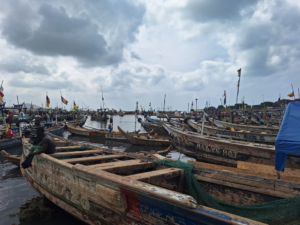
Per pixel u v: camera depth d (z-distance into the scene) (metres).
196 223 2.60
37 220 5.36
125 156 6.29
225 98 33.50
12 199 6.59
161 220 2.94
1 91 17.36
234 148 9.08
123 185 3.23
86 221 4.21
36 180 6.07
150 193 2.88
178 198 2.69
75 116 48.62
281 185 3.84
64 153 6.18
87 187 4.05
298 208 3.16
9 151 13.45
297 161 7.42
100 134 20.16
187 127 23.94
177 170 4.52
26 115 40.03
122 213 3.44
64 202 4.81
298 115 4.81
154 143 17.28
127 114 95.81
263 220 3.35
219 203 3.80
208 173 4.55
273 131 16.53
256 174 4.56
